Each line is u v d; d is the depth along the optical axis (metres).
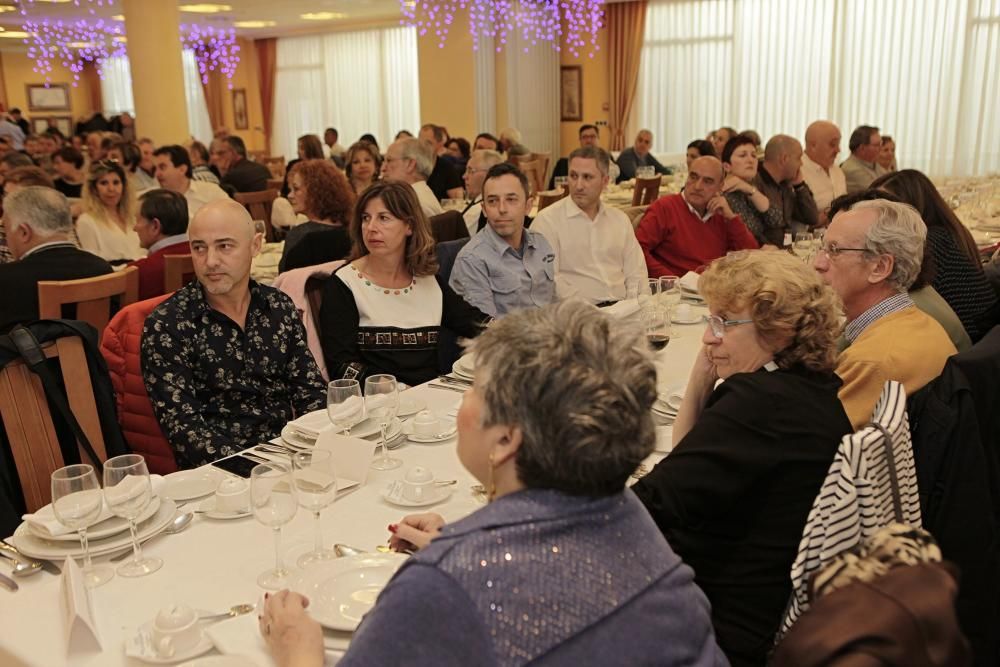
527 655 0.83
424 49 11.82
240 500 1.60
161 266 3.61
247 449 1.94
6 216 3.27
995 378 1.81
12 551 1.45
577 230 3.84
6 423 1.91
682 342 2.84
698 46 11.65
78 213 6.26
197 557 1.44
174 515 1.55
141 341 2.18
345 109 15.76
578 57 12.56
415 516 1.40
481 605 0.84
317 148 8.04
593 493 0.92
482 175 5.07
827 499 1.27
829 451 1.38
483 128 11.85
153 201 3.68
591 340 0.93
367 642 0.84
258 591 1.33
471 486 1.71
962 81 10.08
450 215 4.27
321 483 1.39
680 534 1.44
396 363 2.69
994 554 1.72
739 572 1.41
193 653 1.16
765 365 1.50
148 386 2.17
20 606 1.30
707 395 1.76
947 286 2.75
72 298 2.96
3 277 3.17
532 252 3.38
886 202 2.02
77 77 17.80
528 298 3.35
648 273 4.35
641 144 9.93
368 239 2.66
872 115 10.66
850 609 0.85
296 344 2.37
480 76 11.67
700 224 4.38
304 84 16.17
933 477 1.72
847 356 1.88
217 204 2.21
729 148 5.10
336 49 15.59
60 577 1.39
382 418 1.85
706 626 0.97
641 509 0.99
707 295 1.54
